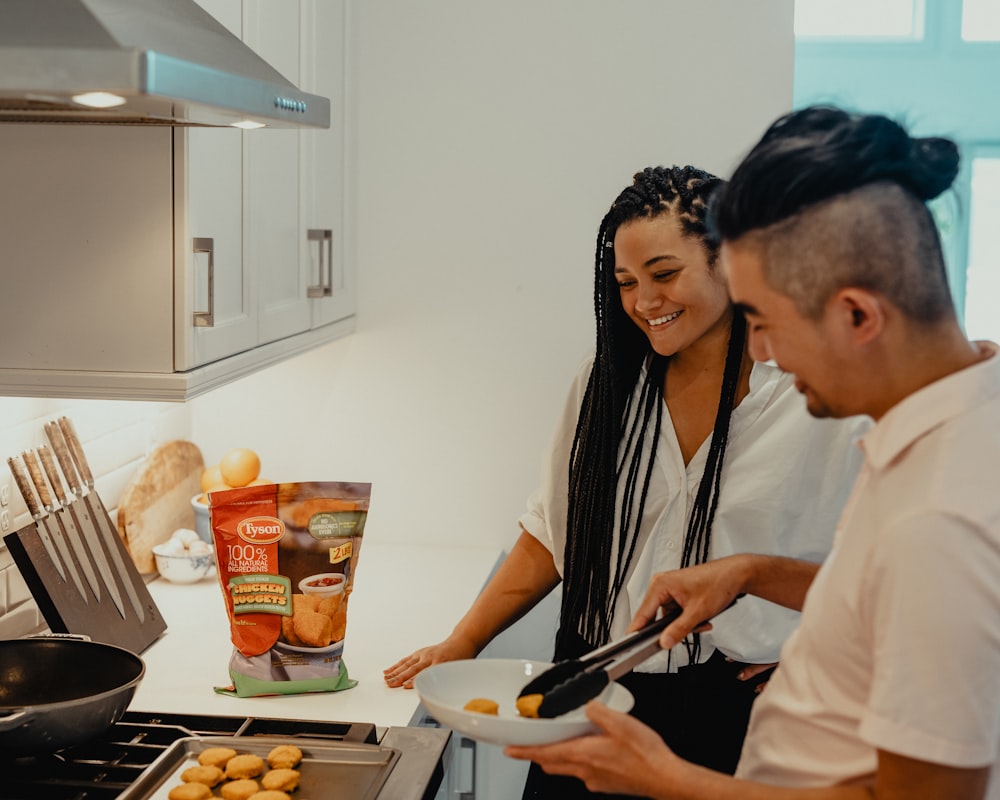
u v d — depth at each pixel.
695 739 1.65
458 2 2.38
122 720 1.54
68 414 2.01
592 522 1.71
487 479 2.51
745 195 0.99
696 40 2.33
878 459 0.97
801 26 2.77
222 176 1.71
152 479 2.24
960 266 2.78
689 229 1.55
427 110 2.41
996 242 2.77
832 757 1.04
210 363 1.70
